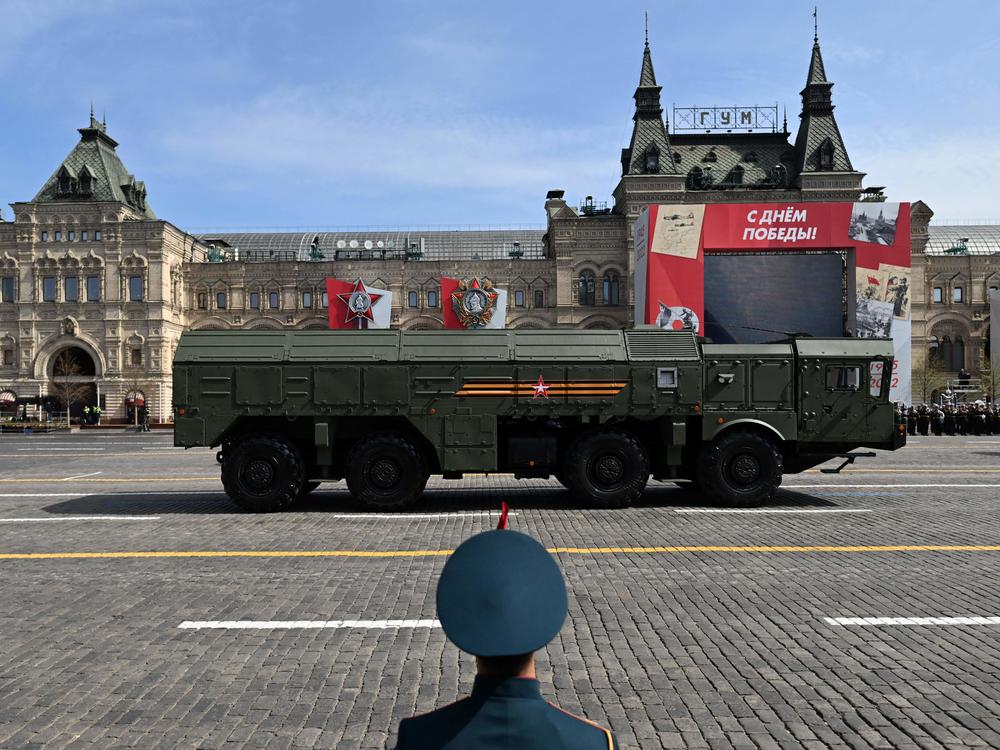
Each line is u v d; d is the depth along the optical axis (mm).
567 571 9375
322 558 10188
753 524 12562
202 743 4887
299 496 15836
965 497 15594
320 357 14375
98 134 68250
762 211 42906
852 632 7062
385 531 12086
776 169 66125
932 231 83000
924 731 5031
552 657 6426
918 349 69438
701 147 69188
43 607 7953
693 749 4793
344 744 4863
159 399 64750
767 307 42969
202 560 10094
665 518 13156
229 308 69062
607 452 14180
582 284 65938
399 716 5273
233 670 6152
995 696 5582
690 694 5645
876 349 14922
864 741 4891
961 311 70375
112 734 5016
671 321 43094
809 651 6559
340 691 5719
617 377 14477
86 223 65000
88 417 60562
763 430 14789
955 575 9172
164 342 65062
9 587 8773
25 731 5055
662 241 43281
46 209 65125
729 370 14688
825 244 42656
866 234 42500
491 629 1657
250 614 7680
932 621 7379
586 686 5797
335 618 7539
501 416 14438
